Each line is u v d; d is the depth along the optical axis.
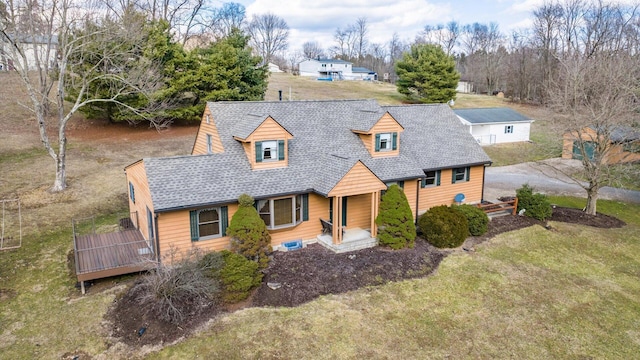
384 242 18.62
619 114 22.48
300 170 18.92
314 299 14.64
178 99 36.03
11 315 13.69
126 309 13.80
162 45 34.41
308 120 21.72
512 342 12.82
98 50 26.58
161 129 37.28
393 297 15.01
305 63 98.12
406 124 25.03
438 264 17.70
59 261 17.22
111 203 23.02
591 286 16.33
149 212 16.67
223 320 13.34
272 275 15.82
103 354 11.88
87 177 25.94
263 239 16.03
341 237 18.53
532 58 68.56
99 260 15.84
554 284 16.39
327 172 18.69
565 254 19.17
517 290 15.82
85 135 33.78
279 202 17.91
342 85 72.81
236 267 14.37
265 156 18.44
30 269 16.55
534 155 40.31
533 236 20.98
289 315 13.70
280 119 21.06
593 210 24.44
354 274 16.23
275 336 12.66
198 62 37.09
